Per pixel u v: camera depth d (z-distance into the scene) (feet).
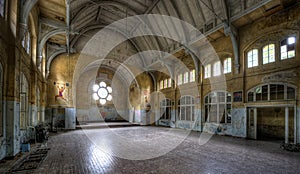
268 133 42.47
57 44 51.34
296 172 17.17
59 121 54.95
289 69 30.04
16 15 22.26
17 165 18.63
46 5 33.24
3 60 19.83
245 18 35.01
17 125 22.82
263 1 30.04
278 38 32.04
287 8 30.76
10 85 21.26
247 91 36.99
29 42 32.12
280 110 40.42
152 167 18.53
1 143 19.66
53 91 51.13
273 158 21.88
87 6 44.09
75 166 18.65
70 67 54.75
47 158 21.54
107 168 18.12
